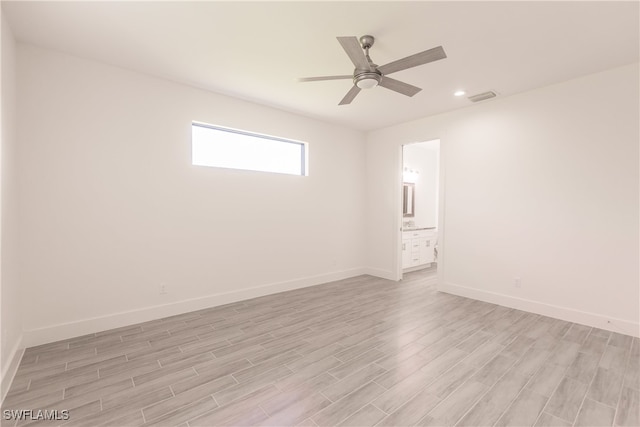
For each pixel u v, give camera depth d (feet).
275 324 10.09
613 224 9.48
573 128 10.16
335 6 6.52
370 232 17.60
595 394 6.34
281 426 5.41
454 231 13.52
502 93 11.41
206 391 6.42
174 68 9.61
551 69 9.39
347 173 16.72
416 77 9.95
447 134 13.75
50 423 5.45
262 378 6.91
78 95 8.91
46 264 8.49
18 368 7.18
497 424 5.47
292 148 14.85
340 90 11.24
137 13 6.83
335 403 6.04
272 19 7.02
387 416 5.67
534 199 11.11
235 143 12.82
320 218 15.48
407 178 21.66
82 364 7.43
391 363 7.59
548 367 7.39
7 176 6.93
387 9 6.60
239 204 12.43
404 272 18.52
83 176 9.02
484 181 12.48
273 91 11.41
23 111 8.11
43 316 8.47
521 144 11.38
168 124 10.53
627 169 9.21
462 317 10.76
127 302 9.84
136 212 9.95
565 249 10.43
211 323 10.11
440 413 5.75
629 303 9.24
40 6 6.56
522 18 6.84
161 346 8.43
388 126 16.37
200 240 11.37
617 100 9.32
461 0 6.27
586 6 6.39
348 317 10.76
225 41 8.01
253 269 12.94
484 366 7.44
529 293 11.31
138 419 5.57
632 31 7.30
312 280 15.15
